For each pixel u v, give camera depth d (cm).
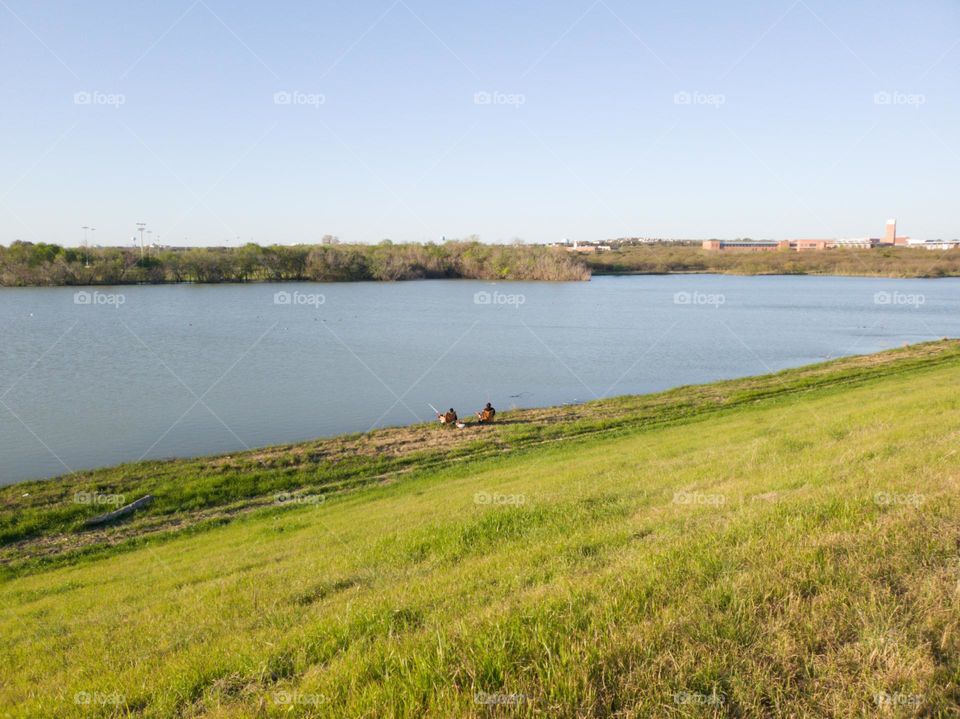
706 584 530
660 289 13138
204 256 12938
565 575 648
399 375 4375
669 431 2395
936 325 7281
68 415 3291
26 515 1853
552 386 4041
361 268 14088
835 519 658
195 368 4562
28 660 746
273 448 2603
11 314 7700
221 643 627
